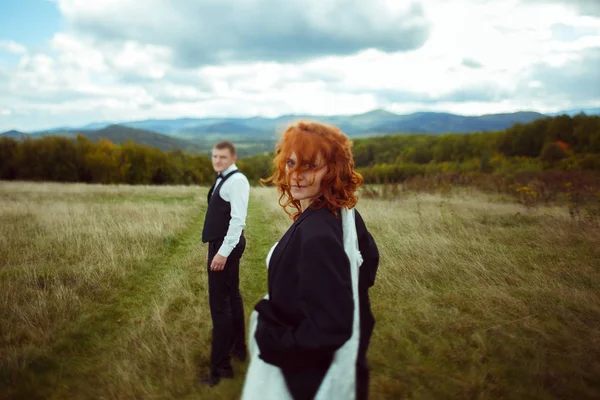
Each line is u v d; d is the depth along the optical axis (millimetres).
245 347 2752
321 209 1134
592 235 5770
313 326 948
